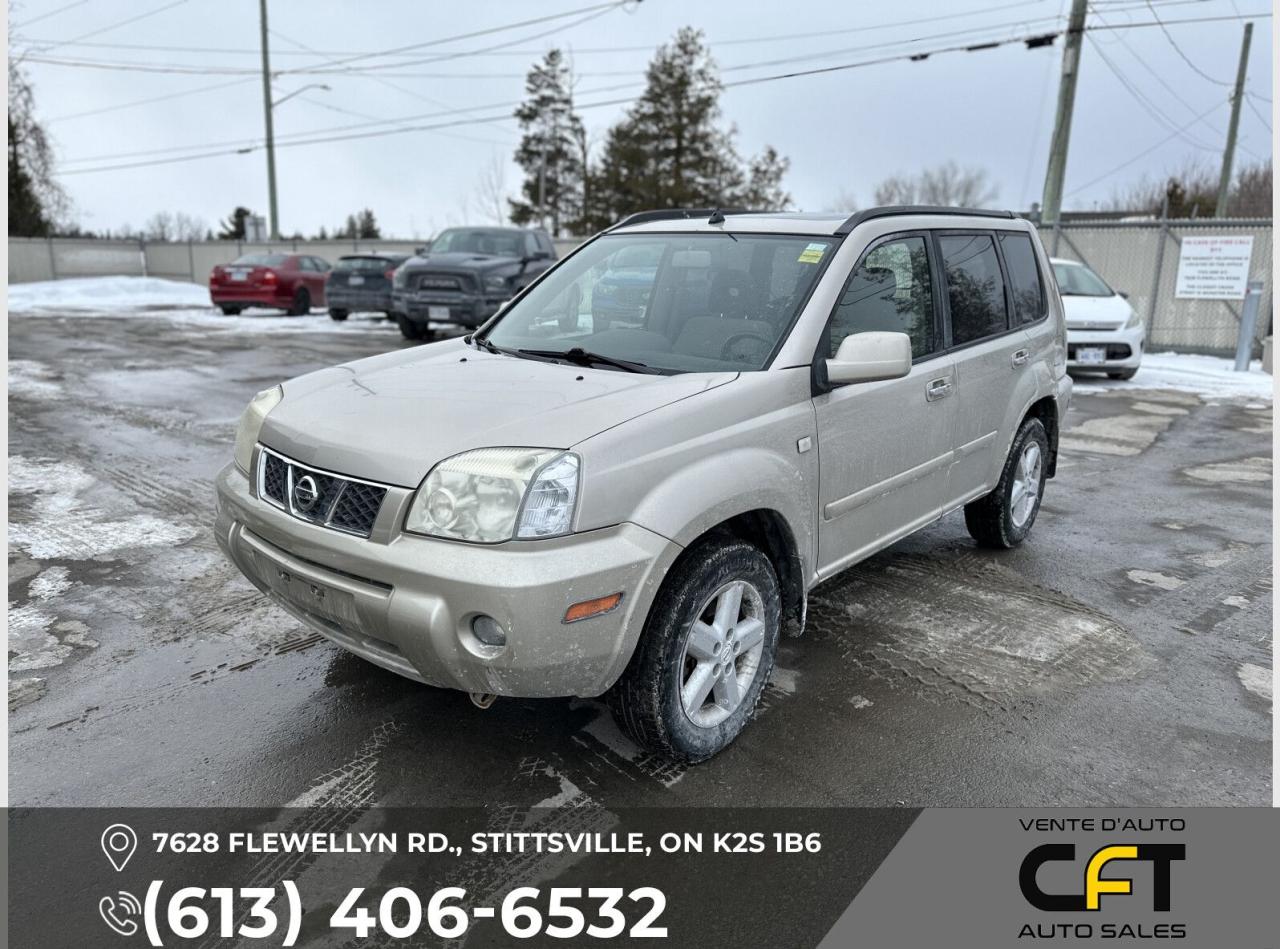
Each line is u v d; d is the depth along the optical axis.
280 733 3.25
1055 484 6.92
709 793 2.94
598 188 50.59
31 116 39.16
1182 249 14.13
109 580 4.63
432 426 2.80
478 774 3.02
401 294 14.28
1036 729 3.34
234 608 4.32
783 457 3.18
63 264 35.09
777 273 3.60
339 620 2.83
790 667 3.79
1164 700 3.57
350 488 2.76
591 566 2.57
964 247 4.45
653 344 3.54
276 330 17.36
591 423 2.75
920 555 5.20
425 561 2.57
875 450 3.70
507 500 2.56
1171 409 10.22
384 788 2.94
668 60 47.53
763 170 52.31
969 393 4.33
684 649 2.89
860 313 3.63
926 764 3.11
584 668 2.64
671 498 2.77
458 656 2.57
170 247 36.72
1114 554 5.28
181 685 3.58
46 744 3.15
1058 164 16.28
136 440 7.73
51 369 11.76
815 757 3.14
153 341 15.15
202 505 5.93
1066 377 5.46
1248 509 6.26
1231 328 14.41
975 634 4.14
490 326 4.16
